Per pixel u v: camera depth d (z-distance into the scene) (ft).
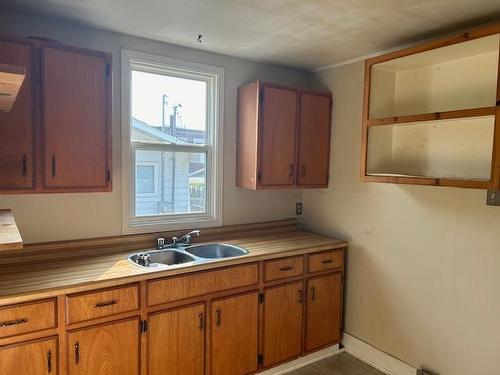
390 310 8.93
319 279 9.30
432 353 8.08
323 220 10.68
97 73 6.93
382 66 8.15
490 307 7.08
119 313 6.48
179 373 7.23
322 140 10.17
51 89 6.51
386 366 9.01
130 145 8.47
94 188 7.07
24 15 7.02
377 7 6.36
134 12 6.82
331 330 9.66
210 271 7.48
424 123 7.88
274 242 9.45
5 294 5.53
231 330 7.88
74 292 6.01
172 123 9.21
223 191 9.87
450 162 7.64
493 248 7.01
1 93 3.50
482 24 7.06
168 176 9.23
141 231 8.67
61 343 5.98
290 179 9.65
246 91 9.45
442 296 7.86
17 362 5.65
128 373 6.64
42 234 7.53
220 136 9.67
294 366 9.13
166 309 7.00
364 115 8.22
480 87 7.13
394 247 8.79
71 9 6.72
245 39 8.23
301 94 9.68
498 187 5.95
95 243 8.01
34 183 6.47
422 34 7.69
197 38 8.23
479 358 7.27
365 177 8.19
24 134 6.32
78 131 6.82
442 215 7.81
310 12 6.64
